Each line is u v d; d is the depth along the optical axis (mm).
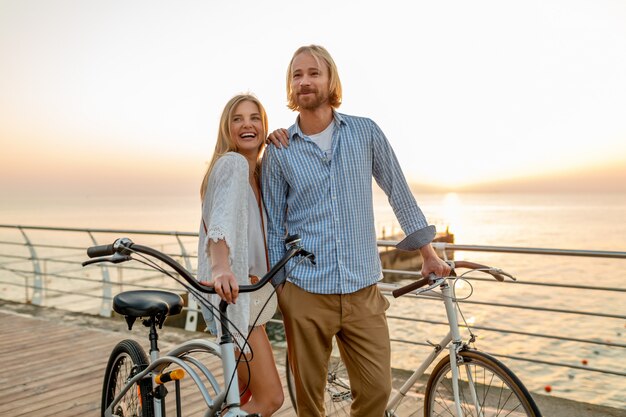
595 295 20547
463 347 2164
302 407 2225
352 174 2158
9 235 61656
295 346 2172
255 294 2146
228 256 1823
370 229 2217
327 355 2234
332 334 2182
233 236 1867
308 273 2137
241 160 1983
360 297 2166
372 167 2293
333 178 2141
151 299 2168
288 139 2221
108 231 5992
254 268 2191
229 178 1935
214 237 1793
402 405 3307
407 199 2283
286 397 3541
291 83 2229
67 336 5297
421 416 3143
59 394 3773
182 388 3801
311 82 2111
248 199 2217
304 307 2146
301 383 2193
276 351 4758
